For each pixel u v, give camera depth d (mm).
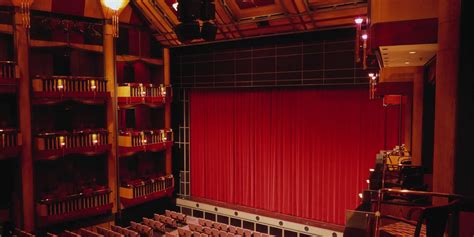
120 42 20266
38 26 17188
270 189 20453
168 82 22375
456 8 4578
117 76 20750
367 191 4836
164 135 21453
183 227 20172
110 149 19219
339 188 18422
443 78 4758
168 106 22359
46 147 16797
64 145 17312
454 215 3217
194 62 22016
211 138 22375
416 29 5305
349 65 17062
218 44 20844
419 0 5324
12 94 17000
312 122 19062
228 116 21688
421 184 6480
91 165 19984
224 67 20922
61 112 19016
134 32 20766
